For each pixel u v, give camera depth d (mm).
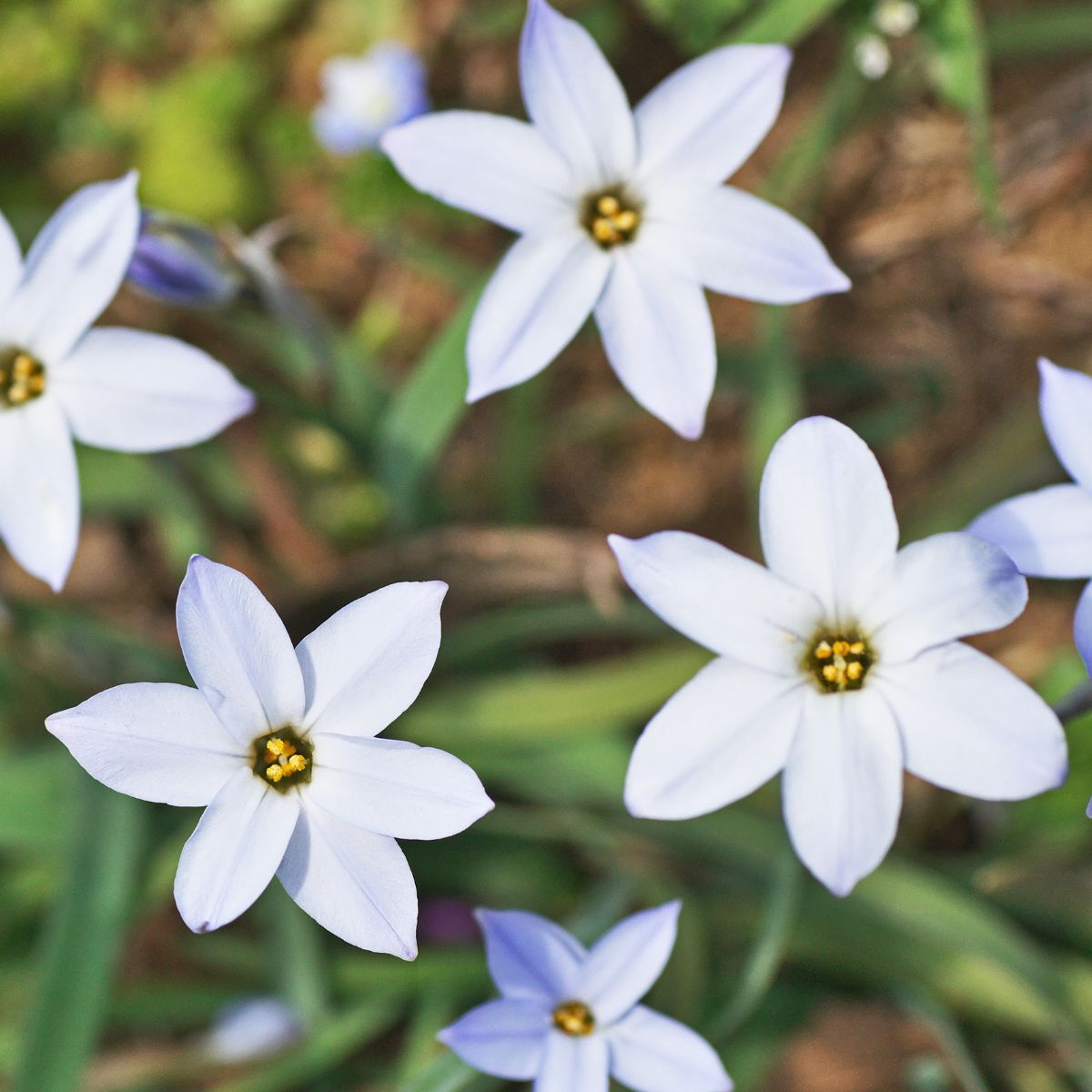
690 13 361
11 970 361
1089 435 296
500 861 373
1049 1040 363
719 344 387
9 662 370
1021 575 285
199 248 336
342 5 465
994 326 407
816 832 290
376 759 284
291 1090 371
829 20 407
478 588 372
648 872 359
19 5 463
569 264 311
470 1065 305
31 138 462
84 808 336
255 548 415
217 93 454
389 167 430
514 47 454
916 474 408
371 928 284
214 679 284
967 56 351
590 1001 303
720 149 311
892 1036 372
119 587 432
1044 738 286
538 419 417
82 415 314
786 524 291
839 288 306
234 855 284
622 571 290
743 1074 354
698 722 291
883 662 291
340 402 374
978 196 405
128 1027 380
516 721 353
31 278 313
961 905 343
